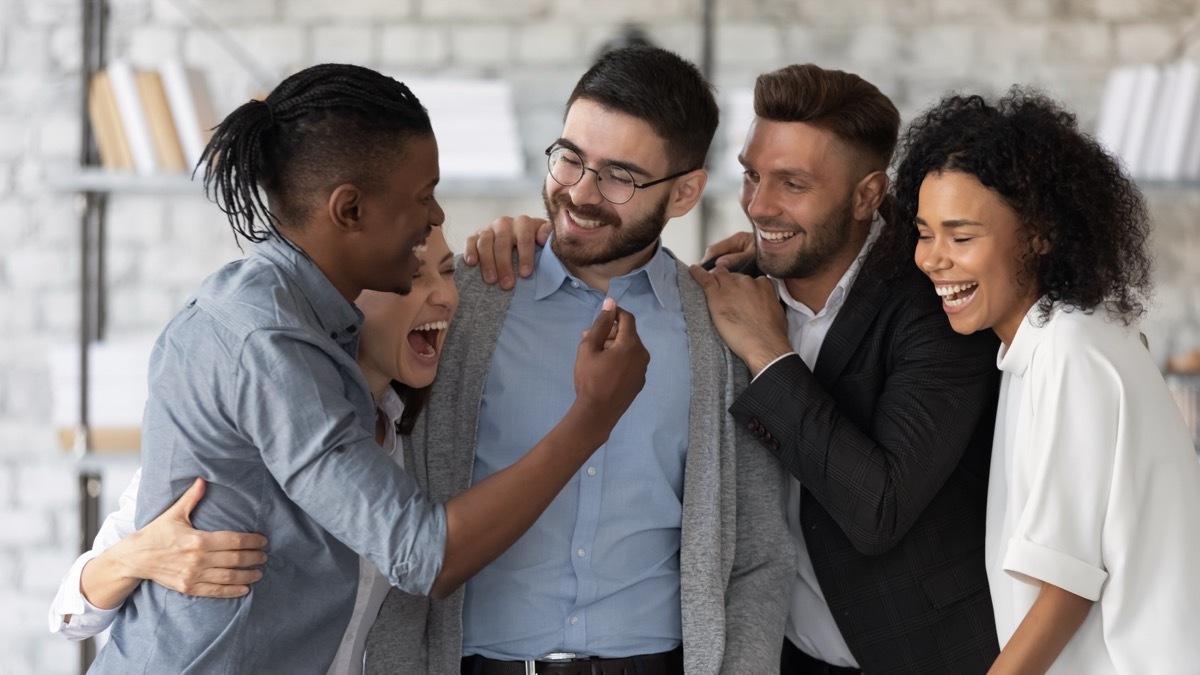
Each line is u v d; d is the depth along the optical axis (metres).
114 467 3.33
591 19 3.88
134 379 3.37
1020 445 1.61
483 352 1.77
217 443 1.38
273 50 3.89
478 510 1.38
